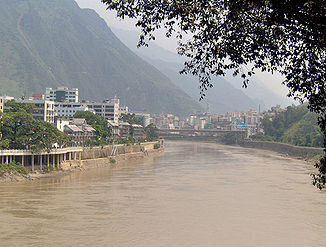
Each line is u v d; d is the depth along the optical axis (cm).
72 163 14062
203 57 2436
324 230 6253
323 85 2303
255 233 6047
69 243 5412
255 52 2350
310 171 14638
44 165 12606
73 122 19375
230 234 5966
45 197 8631
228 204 8119
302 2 1981
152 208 7669
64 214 7062
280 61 2339
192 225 6438
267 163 18262
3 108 15988
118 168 15412
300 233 6075
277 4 2003
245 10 2255
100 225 6356
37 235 5775
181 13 2227
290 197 8956
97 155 16888
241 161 19262
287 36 2269
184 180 11719
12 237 5666
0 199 8331
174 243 5488
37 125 12044
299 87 2341
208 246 5388
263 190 9925
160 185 10638
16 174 11075
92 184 10712
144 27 2312
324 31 1970
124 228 6200
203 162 18475
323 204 8194
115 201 8294
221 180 11775
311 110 2402
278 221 6769
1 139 12000
